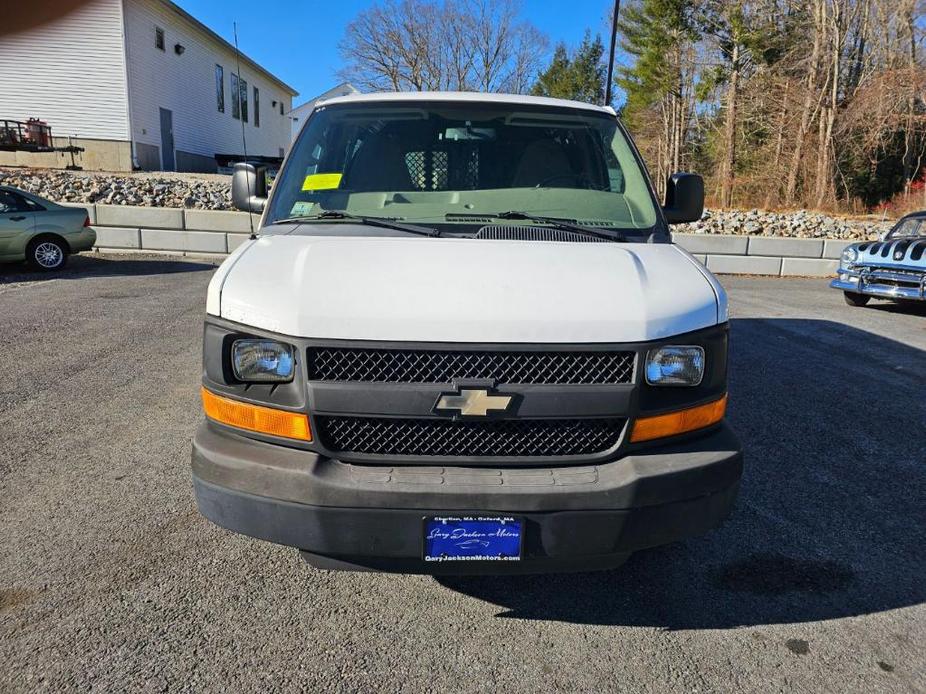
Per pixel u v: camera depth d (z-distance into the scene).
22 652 2.41
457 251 2.56
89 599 2.72
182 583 2.85
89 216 12.29
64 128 22.80
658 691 2.33
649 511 2.27
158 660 2.40
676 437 2.38
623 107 42.88
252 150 35.72
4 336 6.86
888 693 2.34
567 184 3.41
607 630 2.65
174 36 26.03
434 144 3.44
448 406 2.20
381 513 2.18
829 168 27.00
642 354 2.28
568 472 2.28
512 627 2.65
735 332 8.18
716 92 32.47
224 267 2.56
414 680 2.35
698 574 3.05
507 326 2.21
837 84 26.34
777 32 29.22
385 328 2.20
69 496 3.57
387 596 2.82
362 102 3.62
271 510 2.21
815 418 5.10
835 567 3.11
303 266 2.44
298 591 2.83
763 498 3.79
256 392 2.31
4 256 11.02
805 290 11.97
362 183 3.32
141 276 10.98
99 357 6.20
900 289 9.41
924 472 4.17
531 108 3.61
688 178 3.60
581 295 2.33
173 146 26.50
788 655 2.52
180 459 4.05
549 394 2.23
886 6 25.83
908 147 26.36
